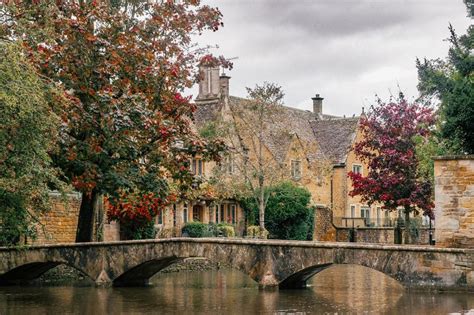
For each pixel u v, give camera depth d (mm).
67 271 30812
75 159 25625
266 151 49562
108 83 26188
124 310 20875
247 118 42594
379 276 32281
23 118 18812
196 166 44375
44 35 21938
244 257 25547
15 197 20672
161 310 20797
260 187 41969
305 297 23531
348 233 51812
